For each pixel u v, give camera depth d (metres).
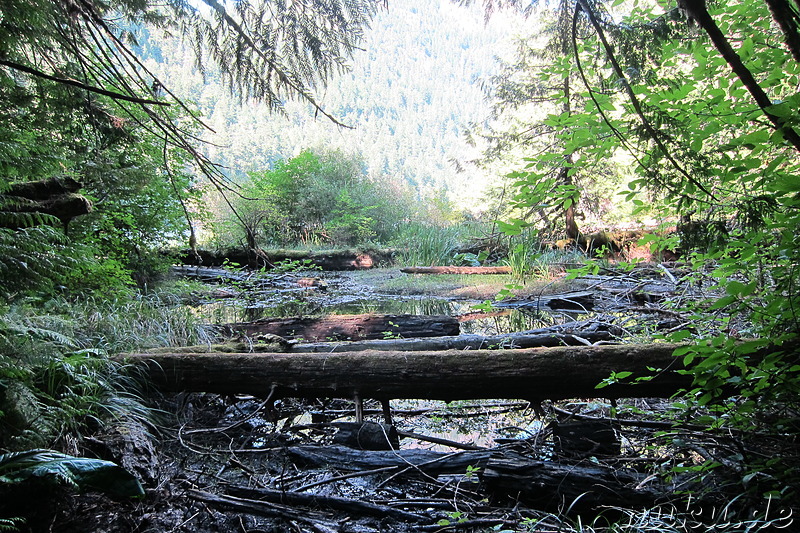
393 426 2.80
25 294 3.00
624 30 1.57
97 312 3.83
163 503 2.18
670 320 4.55
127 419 2.61
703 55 1.73
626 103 1.64
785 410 2.03
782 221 1.54
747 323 2.55
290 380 2.99
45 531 1.94
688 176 1.55
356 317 4.78
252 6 2.79
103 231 5.54
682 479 2.18
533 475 2.20
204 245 11.77
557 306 6.64
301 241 15.73
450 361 2.85
